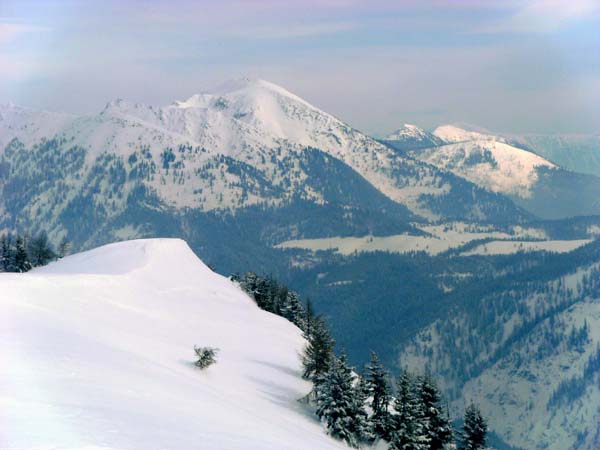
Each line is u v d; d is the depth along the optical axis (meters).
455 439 74.75
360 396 70.44
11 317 51.84
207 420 34.09
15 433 23.42
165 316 96.62
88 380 35.66
